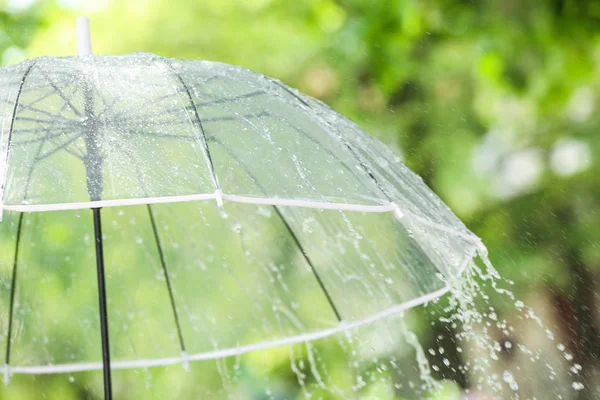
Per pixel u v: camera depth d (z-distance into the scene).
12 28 6.38
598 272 6.54
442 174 6.77
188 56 6.31
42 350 2.81
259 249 3.02
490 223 6.83
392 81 6.46
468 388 5.18
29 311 2.80
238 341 2.90
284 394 5.71
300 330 2.81
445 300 5.24
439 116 6.73
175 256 2.95
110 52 6.08
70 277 2.89
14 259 2.81
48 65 1.98
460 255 2.20
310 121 2.05
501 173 7.08
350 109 6.55
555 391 5.83
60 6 6.26
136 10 6.12
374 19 6.25
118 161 1.71
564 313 6.45
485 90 6.72
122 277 2.95
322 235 2.63
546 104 6.31
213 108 1.93
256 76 2.20
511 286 6.54
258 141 1.88
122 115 1.83
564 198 6.80
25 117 1.79
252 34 6.35
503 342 5.88
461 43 6.36
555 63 5.84
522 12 5.50
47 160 1.71
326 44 6.38
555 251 6.67
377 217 2.52
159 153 1.74
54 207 1.58
